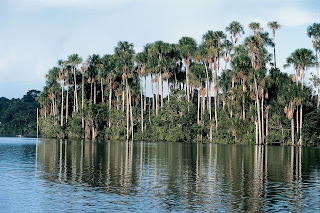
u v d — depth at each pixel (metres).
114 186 27.59
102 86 121.38
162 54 109.94
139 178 31.16
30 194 24.80
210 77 102.25
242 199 23.91
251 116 87.50
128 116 103.94
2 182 28.91
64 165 39.34
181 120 98.56
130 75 103.62
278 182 29.98
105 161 43.44
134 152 57.19
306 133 82.50
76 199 23.52
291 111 80.81
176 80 113.88
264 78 82.88
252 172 35.44
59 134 114.00
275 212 21.08
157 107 105.88
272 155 54.38
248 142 86.44
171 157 49.31
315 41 103.00
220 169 37.28
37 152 56.38
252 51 86.94
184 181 29.95
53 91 120.31
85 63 116.50
